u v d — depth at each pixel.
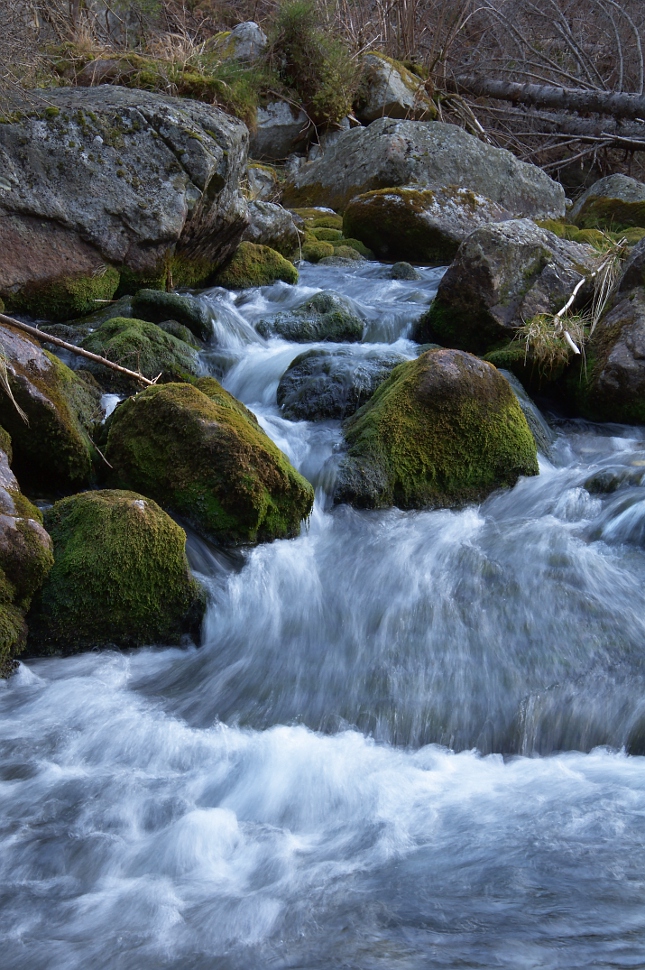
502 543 5.07
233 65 13.77
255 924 2.54
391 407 5.62
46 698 3.87
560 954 2.36
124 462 5.09
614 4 17.17
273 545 4.95
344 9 16.34
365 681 3.99
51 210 7.31
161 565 4.31
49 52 11.21
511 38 17.92
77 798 3.21
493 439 5.68
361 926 2.51
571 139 16.61
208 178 7.88
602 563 4.86
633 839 2.92
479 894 2.64
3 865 2.86
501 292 7.29
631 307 6.87
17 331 6.15
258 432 5.19
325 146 14.58
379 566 4.85
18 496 4.44
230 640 4.38
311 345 7.36
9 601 4.13
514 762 3.57
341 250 10.37
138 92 8.39
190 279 8.45
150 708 3.81
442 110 16.41
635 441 6.46
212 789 3.29
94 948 2.46
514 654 4.11
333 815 3.16
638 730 3.62
